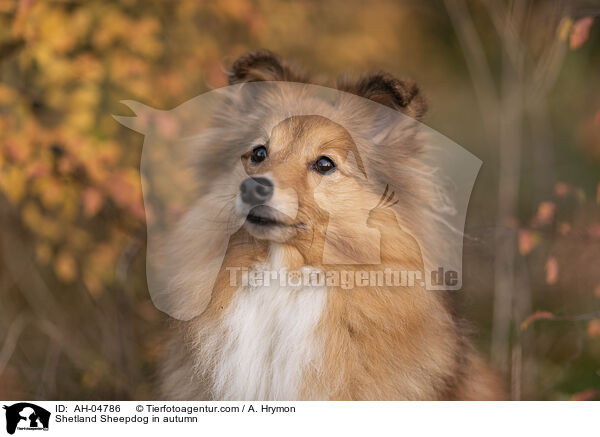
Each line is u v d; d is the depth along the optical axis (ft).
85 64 18.16
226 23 22.63
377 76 14.74
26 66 18.01
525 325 18.03
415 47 31.22
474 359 17.15
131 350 20.42
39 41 17.58
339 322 14.01
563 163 31.83
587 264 21.30
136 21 19.75
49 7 18.07
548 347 21.76
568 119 33.19
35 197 19.83
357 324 13.91
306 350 14.07
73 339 21.04
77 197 18.22
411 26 30.96
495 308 21.12
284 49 24.67
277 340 14.33
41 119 18.43
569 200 22.80
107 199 19.63
